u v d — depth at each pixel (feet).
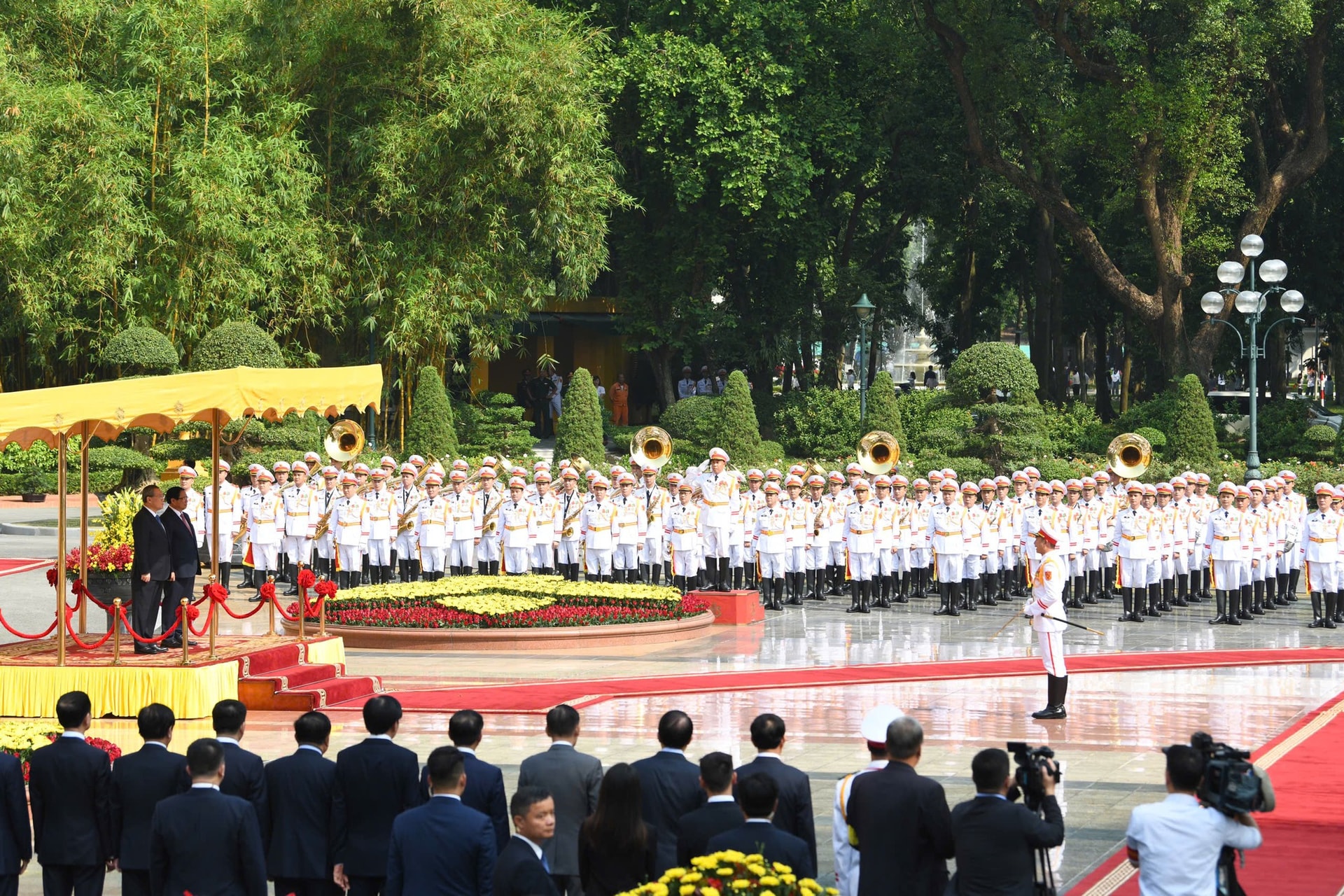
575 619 89.35
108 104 145.59
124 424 66.69
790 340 200.75
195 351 142.82
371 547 109.09
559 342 231.91
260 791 36.04
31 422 59.98
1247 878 40.01
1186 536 110.52
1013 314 303.68
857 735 60.75
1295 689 73.20
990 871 29.78
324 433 146.00
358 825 35.99
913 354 345.31
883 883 30.66
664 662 81.10
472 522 109.91
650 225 196.34
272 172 148.87
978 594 113.39
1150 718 64.80
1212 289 200.03
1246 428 188.24
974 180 202.39
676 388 225.35
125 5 153.89
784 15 180.65
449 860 30.60
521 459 153.07
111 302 152.56
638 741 59.11
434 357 164.04
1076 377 291.38
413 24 152.46
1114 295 174.81
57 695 63.31
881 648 87.45
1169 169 169.89
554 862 33.68
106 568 72.49
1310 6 155.22
